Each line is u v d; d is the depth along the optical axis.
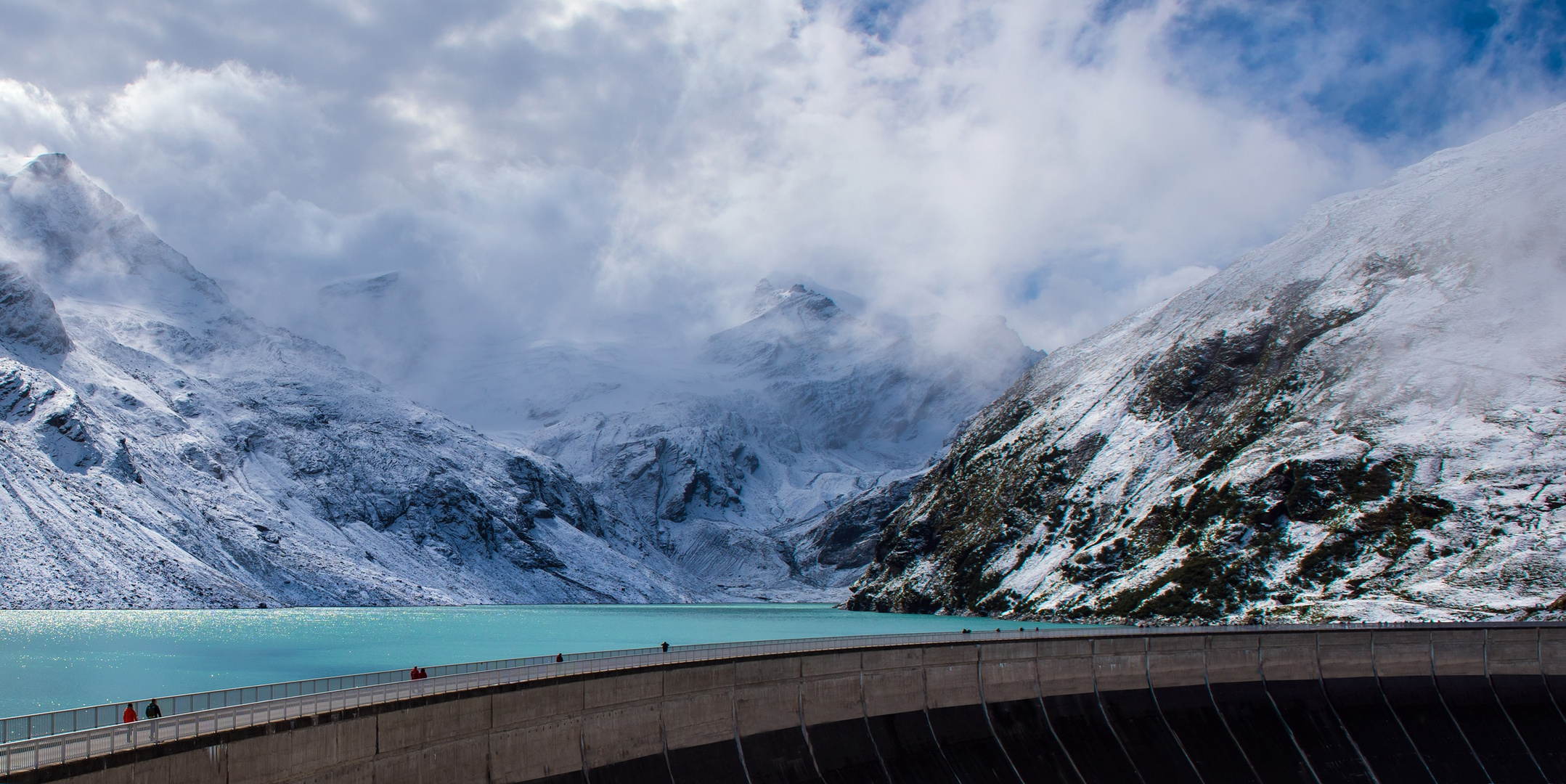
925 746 86.38
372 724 52.59
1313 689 109.81
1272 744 103.44
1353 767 103.75
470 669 70.69
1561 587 152.62
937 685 89.81
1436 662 114.94
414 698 55.16
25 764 38.81
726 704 74.56
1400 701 112.00
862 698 84.62
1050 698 96.62
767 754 76.19
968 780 85.50
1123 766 94.62
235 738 46.03
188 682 126.38
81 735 40.78
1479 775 107.38
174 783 43.53
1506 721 113.44
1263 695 107.69
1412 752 107.56
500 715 59.47
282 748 48.03
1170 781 95.19
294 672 137.50
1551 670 117.62
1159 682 103.62
